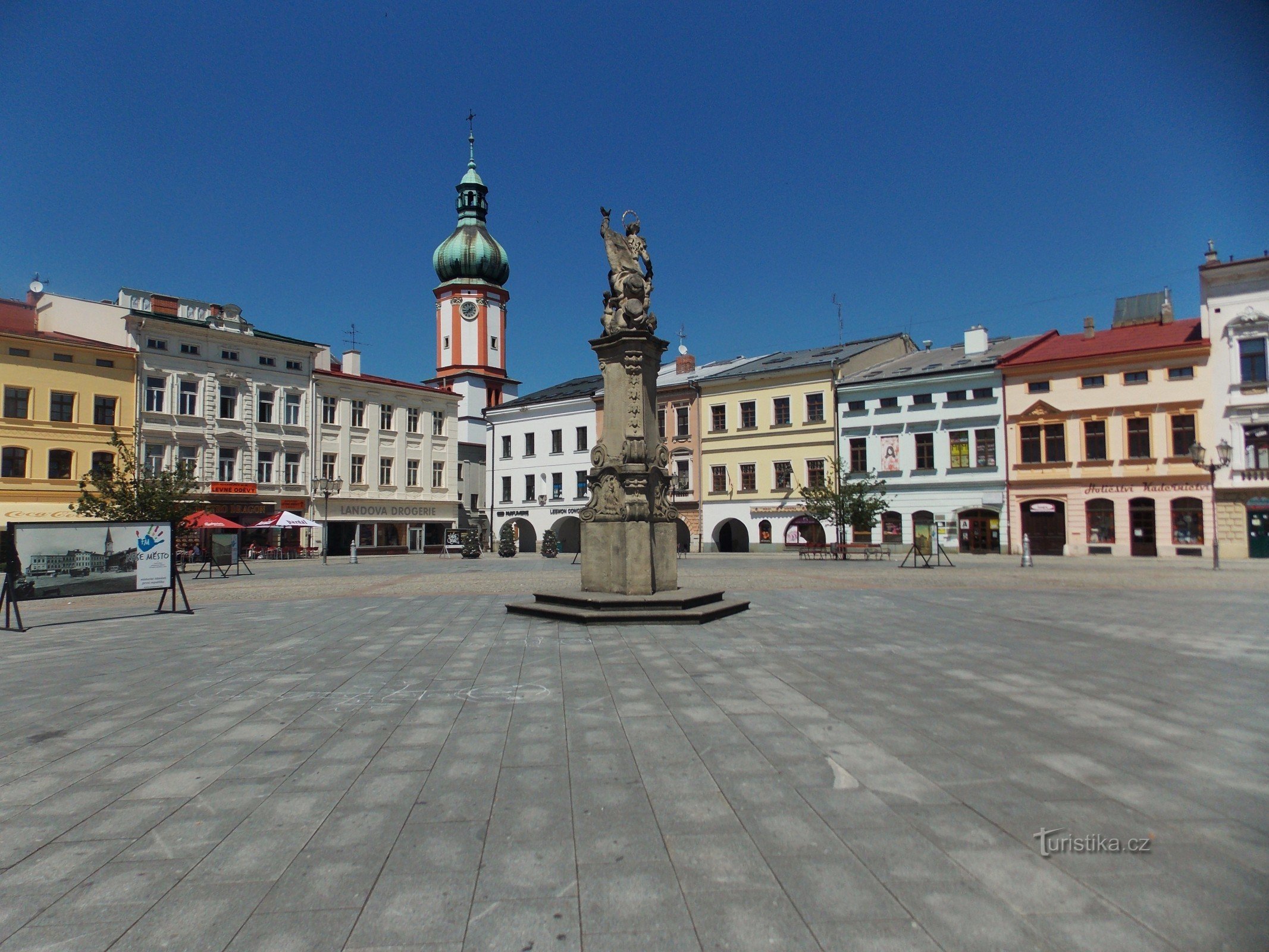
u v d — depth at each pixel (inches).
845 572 1063.6
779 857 156.6
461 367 2598.4
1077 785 194.7
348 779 205.0
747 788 193.9
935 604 608.4
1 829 174.7
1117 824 170.7
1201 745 227.6
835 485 1631.4
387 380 2223.2
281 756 224.8
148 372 1710.1
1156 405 1488.7
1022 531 1625.2
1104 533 1540.4
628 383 536.7
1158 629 465.4
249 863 156.4
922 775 202.5
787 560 1503.4
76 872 153.4
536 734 243.4
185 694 307.6
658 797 189.0
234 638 466.3
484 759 219.9
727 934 129.0
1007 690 300.4
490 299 2655.0
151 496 1213.7
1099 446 1550.2
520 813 179.6
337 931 131.4
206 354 1809.8
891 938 127.2
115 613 629.6
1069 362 1569.9
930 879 146.9
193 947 127.0
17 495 1514.5
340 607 645.3
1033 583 838.5
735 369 2154.3
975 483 1679.4
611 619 481.7
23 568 531.8
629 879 148.0
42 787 201.6
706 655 376.2
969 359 1763.0
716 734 241.6
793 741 232.8
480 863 155.4
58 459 1571.1
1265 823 170.7
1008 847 160.1
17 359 1533.0
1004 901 138.6
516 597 714.8
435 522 2310.5
